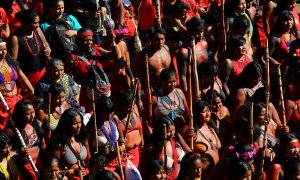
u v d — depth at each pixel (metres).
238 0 27.52
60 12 24.81
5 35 25.22
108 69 24.39
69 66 23.52
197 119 22.47
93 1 25.95
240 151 20.39
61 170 20.11
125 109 21.69
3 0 25.64
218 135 22.94
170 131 20.80
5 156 19.58
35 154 20.61
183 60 24.97
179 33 26.42
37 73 23.92
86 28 23.73
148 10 28.31
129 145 21.89
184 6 26.55
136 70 24.70
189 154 20.16
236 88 24.41
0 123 22.03
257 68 24.19
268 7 29.56
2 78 22.34
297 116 24.34
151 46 24.66
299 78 24.23
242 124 21.72
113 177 19.11
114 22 26.39
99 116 21.23
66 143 20.30
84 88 23.34
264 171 21.89
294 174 20.34
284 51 27.98
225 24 27.67
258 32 29.78
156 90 23.72
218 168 20.47
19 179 19.91
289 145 20.81
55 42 24.66
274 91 24.61
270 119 23.44
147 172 19.80
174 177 21.17
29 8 26.38
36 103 22.39
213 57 27.03
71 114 20.19
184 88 24.91
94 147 21.02
